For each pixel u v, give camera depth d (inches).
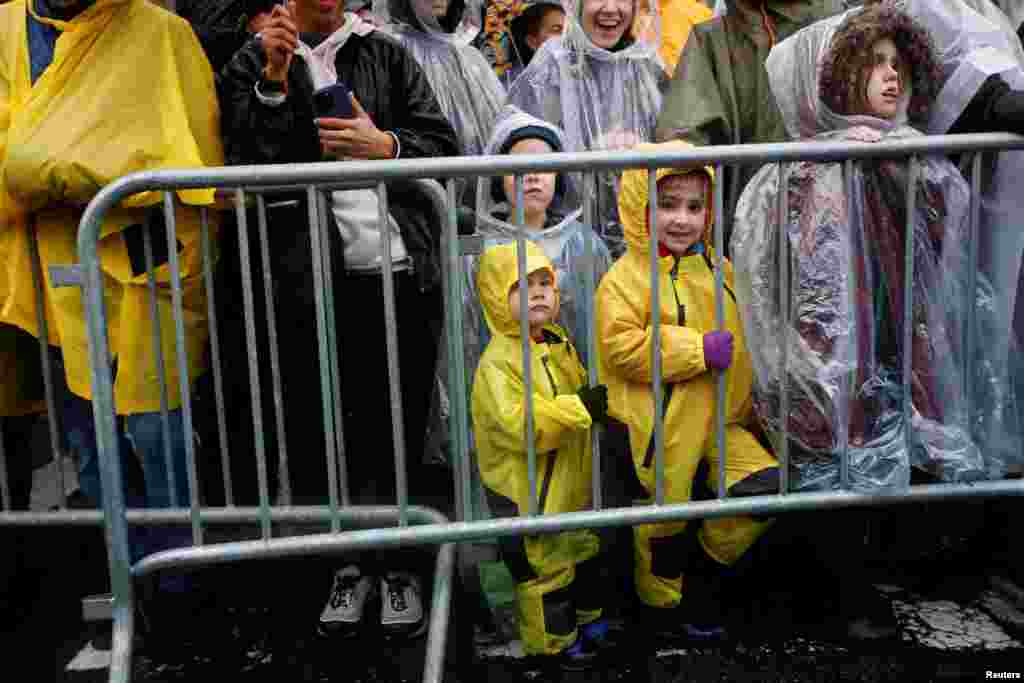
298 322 105.4
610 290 96.8
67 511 102.3
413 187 103.0
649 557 99.0
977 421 95.3
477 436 98.0
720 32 115.1
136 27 99.6
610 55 119.8
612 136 118.4
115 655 88.0
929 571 115.2
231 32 121.3
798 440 94.4
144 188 86.5
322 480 113.8
